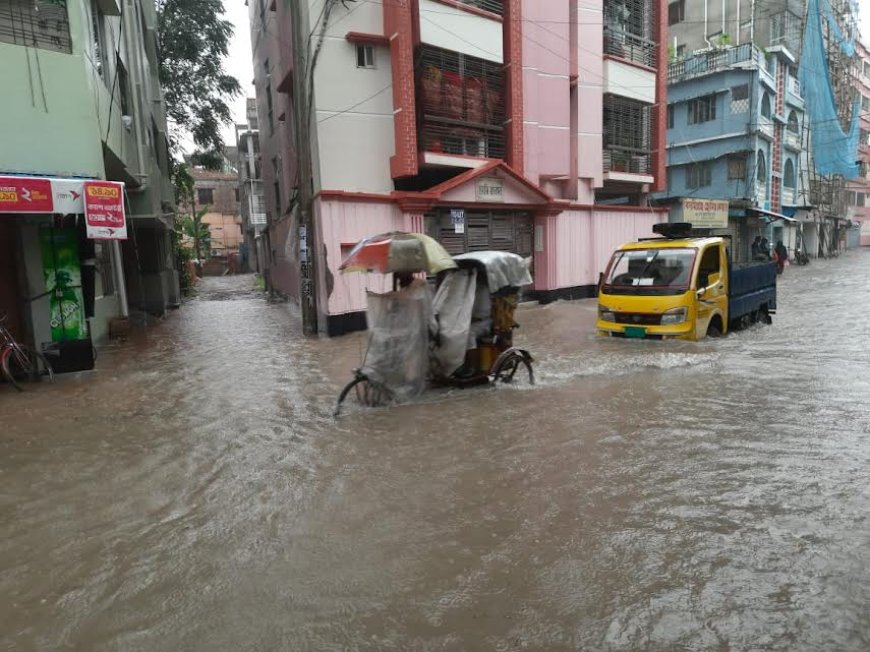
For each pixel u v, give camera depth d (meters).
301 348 11.62
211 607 3.25
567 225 18.08
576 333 12.10
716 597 3.17
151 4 18.83
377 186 13.98
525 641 2.88
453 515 4.26
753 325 12.38
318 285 13.12
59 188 8.08
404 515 4.29
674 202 25.67
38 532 4.22
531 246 17.47
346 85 13.38
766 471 4.81
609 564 3.53
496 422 6.40
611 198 24.33
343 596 3.31
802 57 34.75
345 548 3.85
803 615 2.99
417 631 2.98
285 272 21.14
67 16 8.87
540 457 5.34
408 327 7.26
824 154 36.41
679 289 10.43
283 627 3.05
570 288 18.36
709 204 26.72
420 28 13.83
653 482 4.69
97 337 12.70
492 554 3.70
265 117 23.05
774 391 7.24
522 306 16.88
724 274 11.12
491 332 7.91
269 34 20.36
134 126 14.13
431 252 6.94
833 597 3.12
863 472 4.72
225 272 45.00
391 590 3.35
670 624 2.97
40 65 8.60
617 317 11.02
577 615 3.07
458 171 15.20
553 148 17.47
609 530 3.94
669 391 7.39
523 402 7.14
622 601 3.17
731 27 33.62
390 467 5.23
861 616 2.96
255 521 4.29
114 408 7.54
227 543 3.98
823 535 3.76
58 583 3.55
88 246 9.50
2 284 9.12
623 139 20.42
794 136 35.81
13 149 8.43
